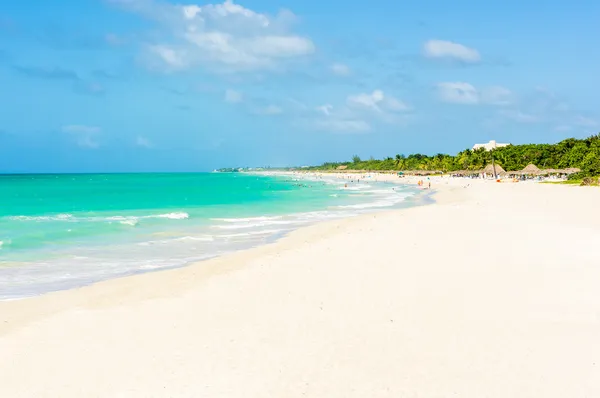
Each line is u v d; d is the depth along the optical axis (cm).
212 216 3831
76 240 2544
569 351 941
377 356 931
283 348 978
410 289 1393
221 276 1664
